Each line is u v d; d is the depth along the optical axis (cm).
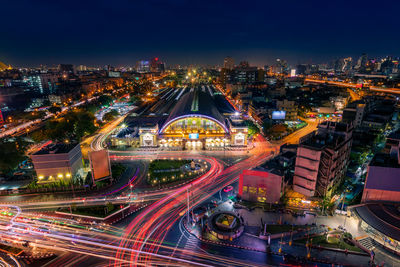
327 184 8625
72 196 9550
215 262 6200
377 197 7706
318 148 8450
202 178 10775
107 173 10238
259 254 6488
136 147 14688
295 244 6844
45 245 6856
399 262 6200
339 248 6644
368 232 7200
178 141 14712
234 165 12062
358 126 16838
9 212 8538
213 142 14725
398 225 6656
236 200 9094
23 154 12725
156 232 7381
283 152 11588
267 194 8756
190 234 7288
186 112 15575
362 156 11881
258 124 19312
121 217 8138
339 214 8169
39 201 9225
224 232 7081
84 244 6888
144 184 10356
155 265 6088
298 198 8931
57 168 10350
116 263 6172
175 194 9538
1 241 7044
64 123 15625
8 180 10950
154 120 19088
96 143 15500
